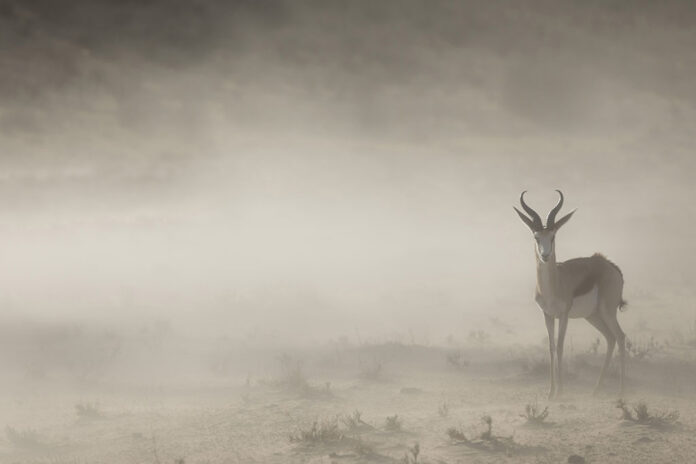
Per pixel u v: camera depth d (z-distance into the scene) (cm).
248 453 2870
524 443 2812
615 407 3278
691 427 2948
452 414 3269
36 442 3164
